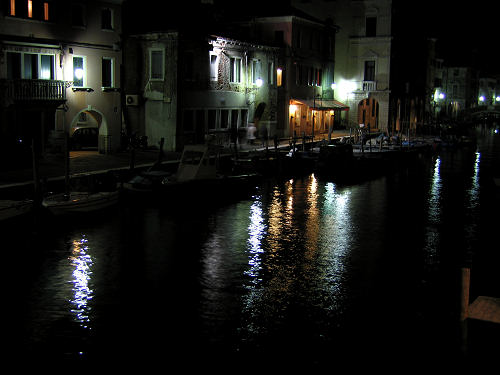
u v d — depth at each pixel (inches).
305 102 2101.4
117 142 1417.3
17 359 491.2
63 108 1262.3
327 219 1002.1
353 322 569.9
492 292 640.4
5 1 1149.1
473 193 1299.2
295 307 605.0
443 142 2369.6
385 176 1563.7
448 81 4254.4
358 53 2460.6
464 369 479.5
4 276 677.3
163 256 762.2
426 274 717.3
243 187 1234.0
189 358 496.4
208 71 1608.0
